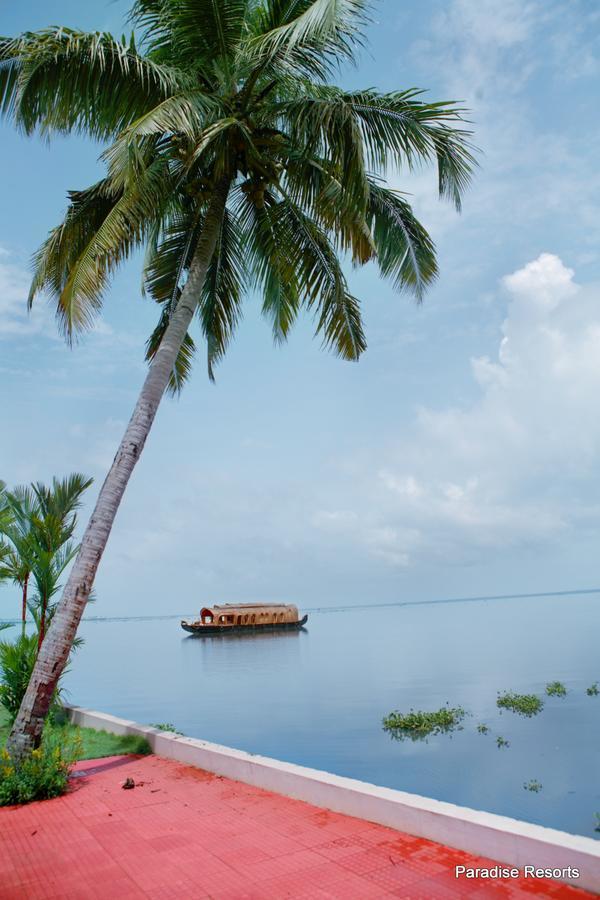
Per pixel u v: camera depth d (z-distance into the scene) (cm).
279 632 7806
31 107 905
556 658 3500
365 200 898
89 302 886
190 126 827
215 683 3127
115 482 838
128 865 451
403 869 412
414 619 13100
